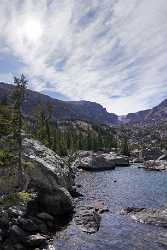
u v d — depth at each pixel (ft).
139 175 318.24
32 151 171.12
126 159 453.58
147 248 99.71
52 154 194.59
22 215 113.60
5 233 98.89
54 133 434.30
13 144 148.66
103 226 123.03
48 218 124.77
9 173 137.59
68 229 119.03
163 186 232.94
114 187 228.84
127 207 149.38
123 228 119.96
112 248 99.86
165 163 430.61
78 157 432.66
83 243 104.37
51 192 139.23
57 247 100.12
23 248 96.02
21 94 165.17
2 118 150.82
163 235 110.73
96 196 188.75
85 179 280.51
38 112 338.54
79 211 142.82
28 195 124.47
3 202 116.78
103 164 391.04
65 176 175.42
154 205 160.97
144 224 124.36
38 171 144.46
